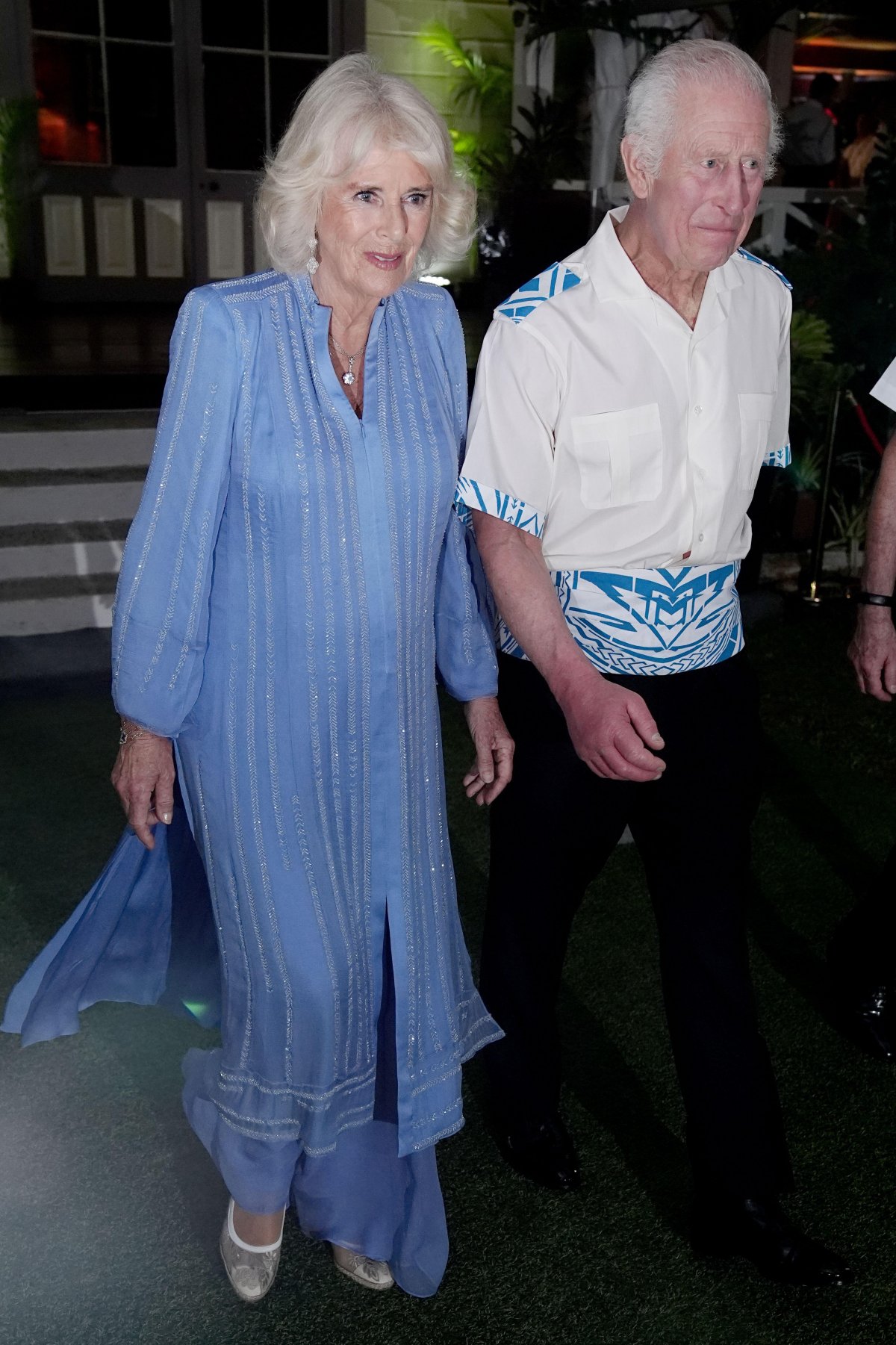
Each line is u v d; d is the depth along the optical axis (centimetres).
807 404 619
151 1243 227
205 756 191
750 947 324
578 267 201
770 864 365
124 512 551
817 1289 221
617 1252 229
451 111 945
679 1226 235
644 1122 262
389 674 188
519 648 220
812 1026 294
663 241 190
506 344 199
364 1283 221
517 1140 242
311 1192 214
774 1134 220
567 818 218
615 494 203
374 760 191
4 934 317
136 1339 208
